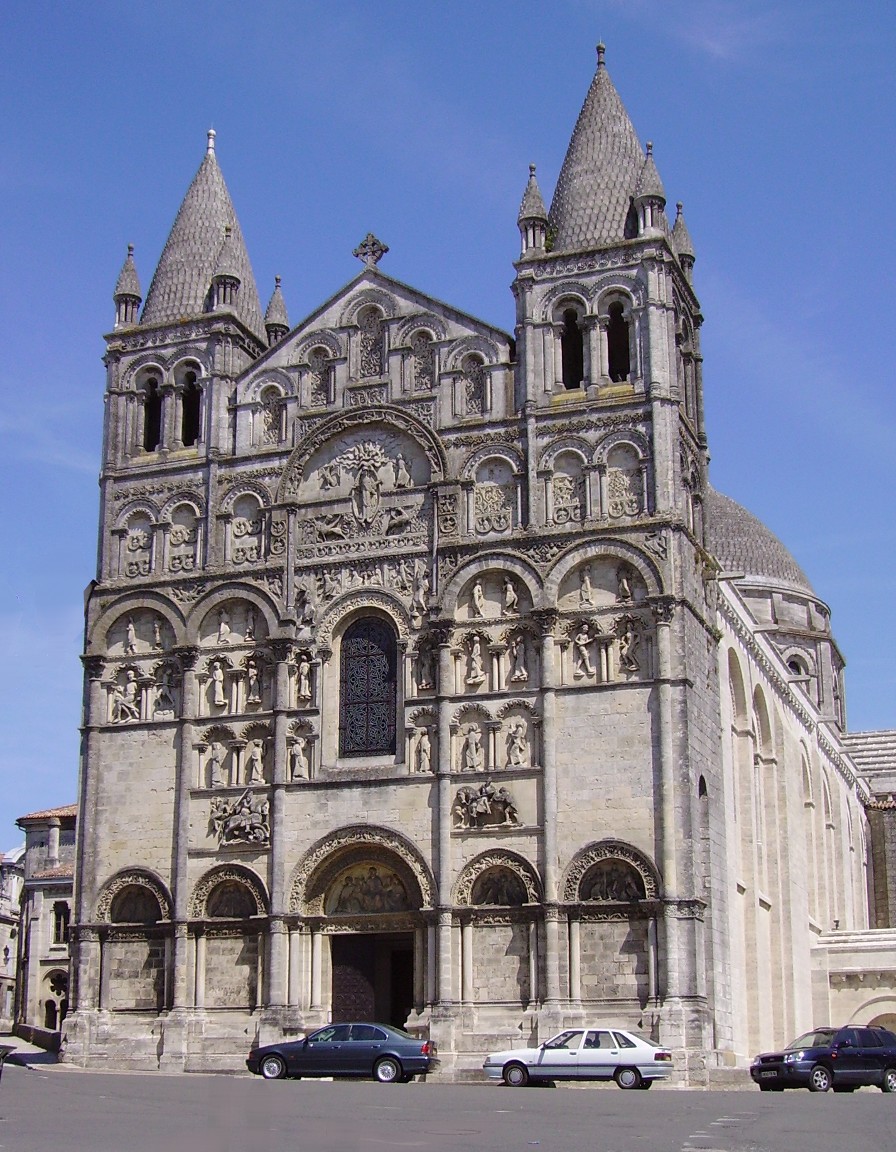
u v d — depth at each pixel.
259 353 82.75
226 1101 42.31
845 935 93.19
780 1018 82.31
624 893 66.00
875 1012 87.44
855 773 121.50
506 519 72.19
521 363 73.94
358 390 76.75
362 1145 30.70
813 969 89.25
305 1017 69.38
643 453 70.94
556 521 71.31
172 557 77.69
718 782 72.25
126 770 75.00
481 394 74.62
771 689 88.75
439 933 67.25
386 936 71.69
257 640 74.81
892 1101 46.78
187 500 78.31
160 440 80.12
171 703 75.44
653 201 74.00
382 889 70.56
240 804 72.31
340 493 75.44
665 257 73.31
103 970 72.81
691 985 63.97
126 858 73.81
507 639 70.38
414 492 73.94
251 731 73.56
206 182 86.06
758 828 83.75
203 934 71.56
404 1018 71.50
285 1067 57.91
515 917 66.94
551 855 66.56
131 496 79.31
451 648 70.88
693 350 79.19
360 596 73.44
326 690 73.12
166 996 71.31
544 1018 64.69
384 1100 43.94
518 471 72.50
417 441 74.56
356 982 70.19
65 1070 66.75
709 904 67.88
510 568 71.00
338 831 70.44
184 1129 33.34
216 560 76.75
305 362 78.19
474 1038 65.88
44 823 127.12
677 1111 41.44
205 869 72.06
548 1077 56.19
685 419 74.25
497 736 69.25
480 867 67.81
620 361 76.00
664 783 66.00
